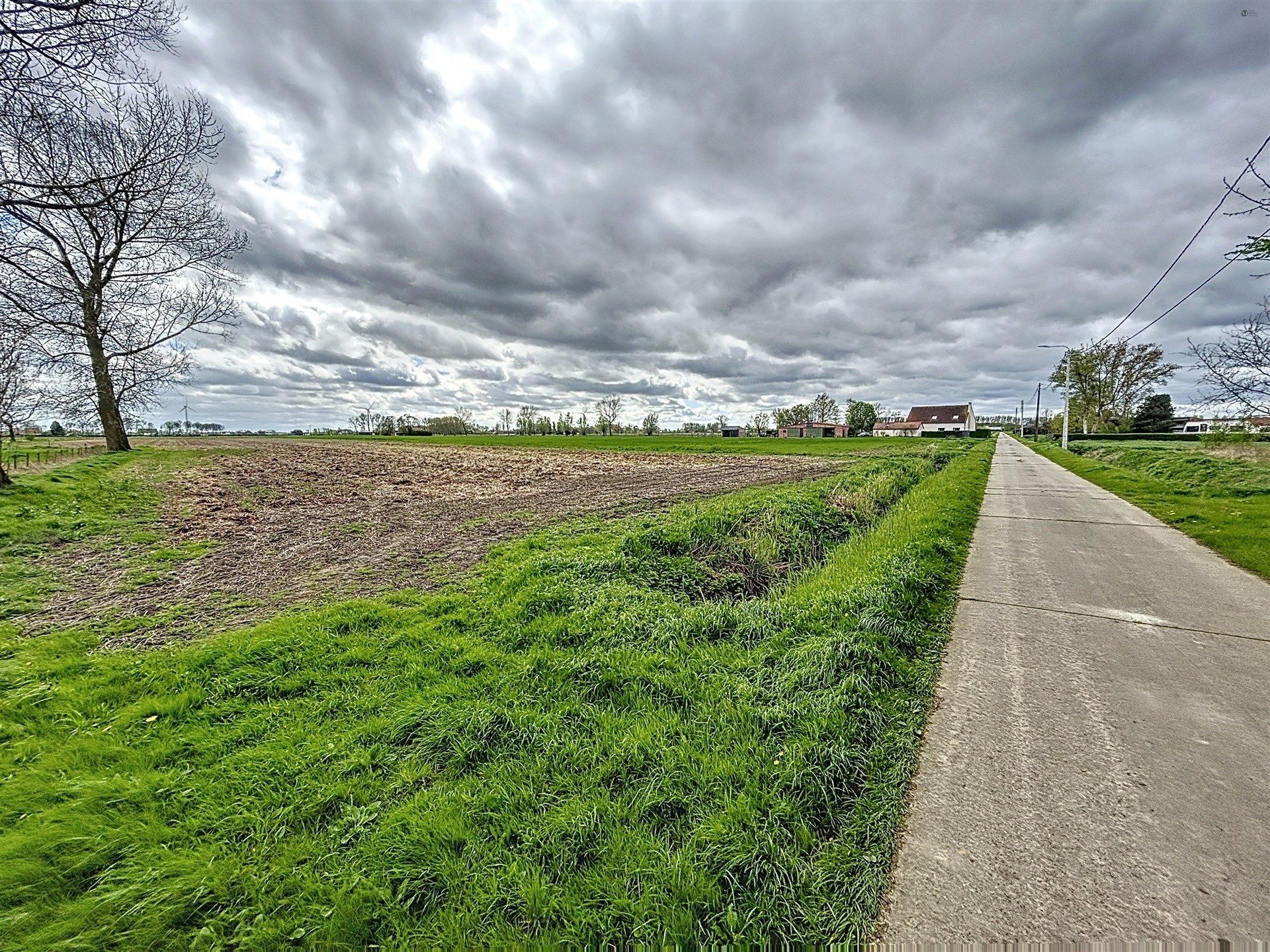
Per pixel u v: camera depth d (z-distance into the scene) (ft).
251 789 8.82
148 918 6.59
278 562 24.16
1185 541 26.55
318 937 6.40
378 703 11.54
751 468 75.56
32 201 19.69
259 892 6.95
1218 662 12.85
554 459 102.12
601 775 8.93
